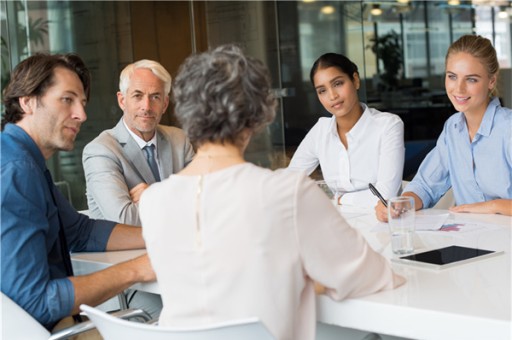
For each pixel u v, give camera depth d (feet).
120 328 4.83
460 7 33.53
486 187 9.02
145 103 9.50
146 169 9.65
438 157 9.48
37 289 6.03
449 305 4.77
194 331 4.42
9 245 5.95
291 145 23.59
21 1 18.76
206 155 4.99
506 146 8.73
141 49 25.30
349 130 10.82
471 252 6.18
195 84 4.84
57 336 5.88
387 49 33.04
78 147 19.95
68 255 7.10
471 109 8.83
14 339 5.77
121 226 7.89
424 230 7.41
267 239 4.65
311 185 4.82
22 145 6.52
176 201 4.90
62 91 6.64
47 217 6.62
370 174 10.79
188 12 25.96
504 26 33.91
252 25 23.86
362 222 8.20
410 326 4.78
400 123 10.68
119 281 6.34
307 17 23.66
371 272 5.06
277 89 23.73
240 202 4.70
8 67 18.49
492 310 4.62
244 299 4.69
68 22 19.76
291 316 4.76
